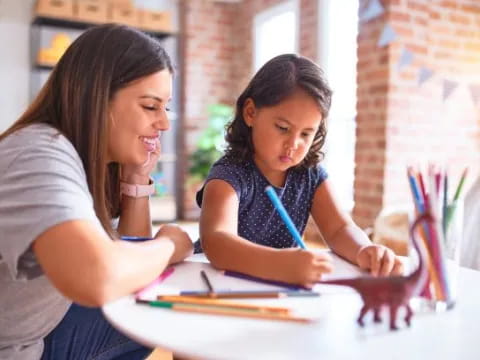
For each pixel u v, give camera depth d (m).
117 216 1.09
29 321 0.84
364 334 0.56
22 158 0.70
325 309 0.64
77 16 3.95
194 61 4.60
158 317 0.60
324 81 1.03
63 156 0.73
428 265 0.64
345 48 3.53
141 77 0.81
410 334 0.56
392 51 2.84
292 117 0.99
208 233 0.90
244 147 1.13
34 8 4.09
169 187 4.70
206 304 0.64
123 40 0.82
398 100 2.87
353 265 0.91
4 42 4.12
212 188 1.05
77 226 0.64
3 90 4.14
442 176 0.68
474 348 0.53
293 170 1.17
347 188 3.52
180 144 4.68
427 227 0.63
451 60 3.02
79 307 1.05
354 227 1.06
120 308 0.63
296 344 0.53
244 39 4.59
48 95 0.84
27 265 0.72
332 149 3.55
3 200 0.67
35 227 0.64
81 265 0.62
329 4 3.55
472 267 1.40
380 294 0.58
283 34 4.15
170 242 0.82
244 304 0.65
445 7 2.97
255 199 1.12
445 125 3.02
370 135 2.97
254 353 0.51
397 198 2.91
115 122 0.82
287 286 0.73
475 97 3.08
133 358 1.16
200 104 4.64
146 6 4.52
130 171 1.08
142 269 0.69
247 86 1.15
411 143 2.92
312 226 3.43
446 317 0.62
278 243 1.16
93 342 1.09
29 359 0.86
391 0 2.81
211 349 0.51
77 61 0.81
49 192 0.66
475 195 1.47
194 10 4.57
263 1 4.29
